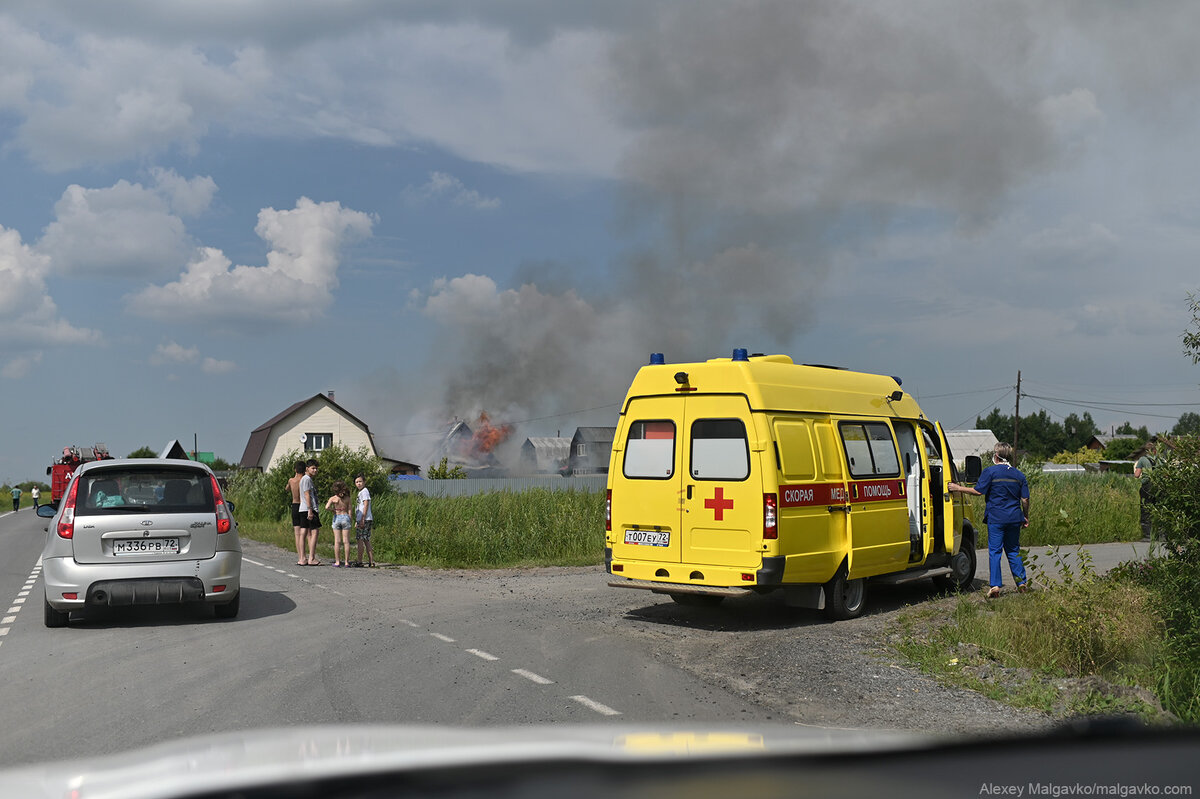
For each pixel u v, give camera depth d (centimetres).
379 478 3328
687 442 1041
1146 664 775
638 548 1066
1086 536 2130
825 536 1044
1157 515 845
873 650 874
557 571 1636
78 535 994
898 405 1236
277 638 938
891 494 1161
